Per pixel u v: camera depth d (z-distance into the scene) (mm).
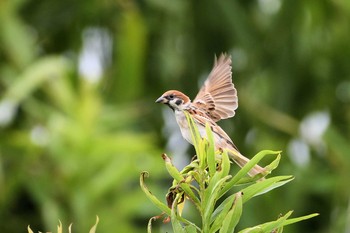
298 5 15211
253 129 14836
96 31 15164
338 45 15391
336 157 14305
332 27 15438
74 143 12383
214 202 5699
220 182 5652
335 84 15516
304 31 15445
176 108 7262
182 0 15156
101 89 13695
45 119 13039
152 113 14977
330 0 14875
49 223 12227
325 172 14453
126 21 13750
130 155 12383
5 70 13711
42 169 12578
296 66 15305
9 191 12883
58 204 12406
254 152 14398
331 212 14375
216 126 7012
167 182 13969
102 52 14953
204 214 5707
